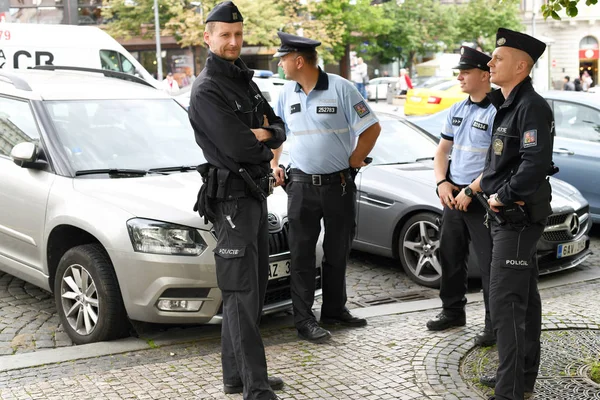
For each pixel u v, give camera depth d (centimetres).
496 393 384
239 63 402
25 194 547
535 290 405
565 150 874
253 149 384
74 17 3344
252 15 3222
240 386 413
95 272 493
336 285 534
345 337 516
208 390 420
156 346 500
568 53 5194
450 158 519
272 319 571
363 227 718
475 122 491
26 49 1191
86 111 584
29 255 555
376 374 445
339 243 524
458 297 526
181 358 477
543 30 5219
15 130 579
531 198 373
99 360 475
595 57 5172
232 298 393
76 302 514
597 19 5097
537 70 4331
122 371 450
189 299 480
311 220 509
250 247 392
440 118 1013
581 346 488
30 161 538
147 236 475
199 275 475
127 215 484
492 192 395
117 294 491
